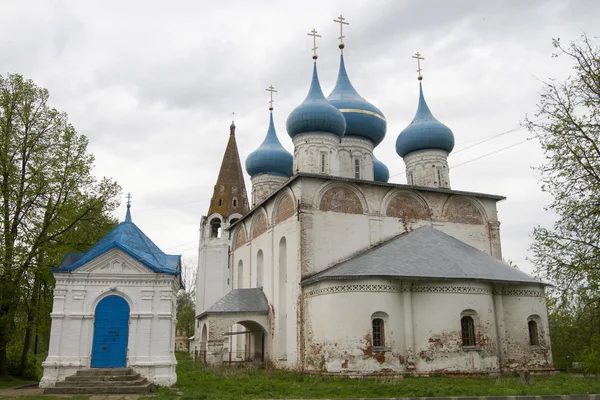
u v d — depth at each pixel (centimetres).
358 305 2727
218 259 5869
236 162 6406
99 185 2898
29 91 2788
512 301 3011
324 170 3797
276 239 3556
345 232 3256
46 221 2706
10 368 2889
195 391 2089
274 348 3397
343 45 4603
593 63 1981
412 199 3544
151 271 2320
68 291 2244
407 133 4306
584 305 1931
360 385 2334
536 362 2959
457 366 2709
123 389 2023
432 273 2798
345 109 4212
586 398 1930
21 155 2731
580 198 1948
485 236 3716
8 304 2619
